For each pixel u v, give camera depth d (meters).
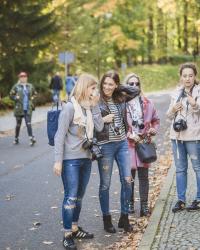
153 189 9.99
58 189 10.42
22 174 12.05
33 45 37.00
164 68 65.38
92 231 7.58
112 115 7.30
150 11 65.88
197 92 8.15
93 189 10.26
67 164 6.87
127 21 65.12
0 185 10.90
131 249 6.59
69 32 44.31
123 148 7.53
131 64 66.88
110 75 7.44
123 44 61.16
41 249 6.89
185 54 71.81
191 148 8.16
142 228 7.54
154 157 8.19
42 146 16.73
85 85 6.87
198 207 8.14
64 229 6.96
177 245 6.54
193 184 9.82
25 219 8.30
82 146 6.85
